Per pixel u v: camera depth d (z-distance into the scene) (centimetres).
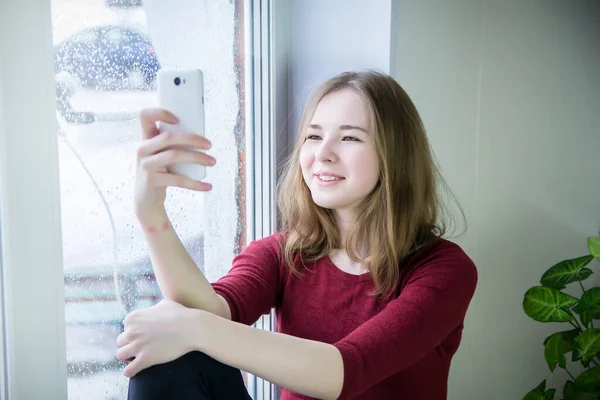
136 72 111
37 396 102
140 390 81
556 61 150
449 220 138
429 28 128
